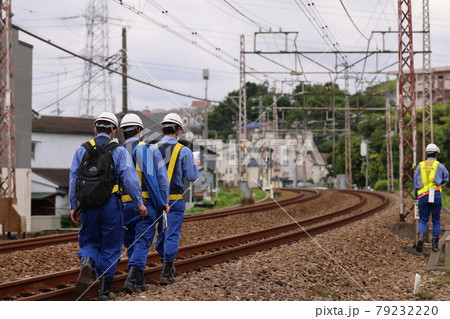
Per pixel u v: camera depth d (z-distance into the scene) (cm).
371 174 10419
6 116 2339
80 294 796
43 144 5069
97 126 852
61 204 4766
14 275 1166
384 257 1590
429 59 4266
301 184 7969
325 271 1264
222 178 8850
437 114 8531
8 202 2252
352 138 10500
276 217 2792
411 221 2394
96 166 816
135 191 843
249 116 9719
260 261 1286
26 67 3606
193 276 1093
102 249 840
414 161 2120
